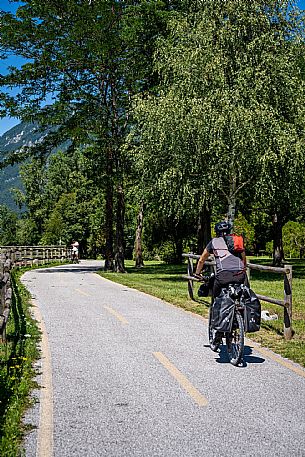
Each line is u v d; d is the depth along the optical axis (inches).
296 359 333.4
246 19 882.8
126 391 272.7
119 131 1333.7
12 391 266.2
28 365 317.4
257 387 278.1
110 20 1211.2
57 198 3548.2
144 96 1208.8
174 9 1298.0
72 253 2143.2
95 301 632.4
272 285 850.8
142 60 1266.0
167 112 852.0
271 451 197.0
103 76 1300.4
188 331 432.8
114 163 1360.7
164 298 647.1
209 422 227.5
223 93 841.5
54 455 195.2
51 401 257.3
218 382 287.6
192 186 889.5
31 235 3597.4
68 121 1282.0
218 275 338.0
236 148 838.5
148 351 361.7
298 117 879.7
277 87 876.0
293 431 216.5
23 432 217.2
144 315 517.0
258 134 833.5
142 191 981.8
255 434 213.6
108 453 196.7
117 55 1259.8
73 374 305.4
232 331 330.0
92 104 1280.8
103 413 240.1
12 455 189.9
